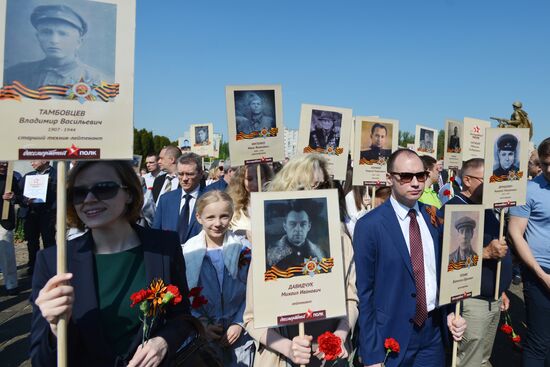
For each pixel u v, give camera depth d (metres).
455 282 2.55
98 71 1.61
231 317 2.96
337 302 2.22
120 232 1.85
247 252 3.09
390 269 2.55
